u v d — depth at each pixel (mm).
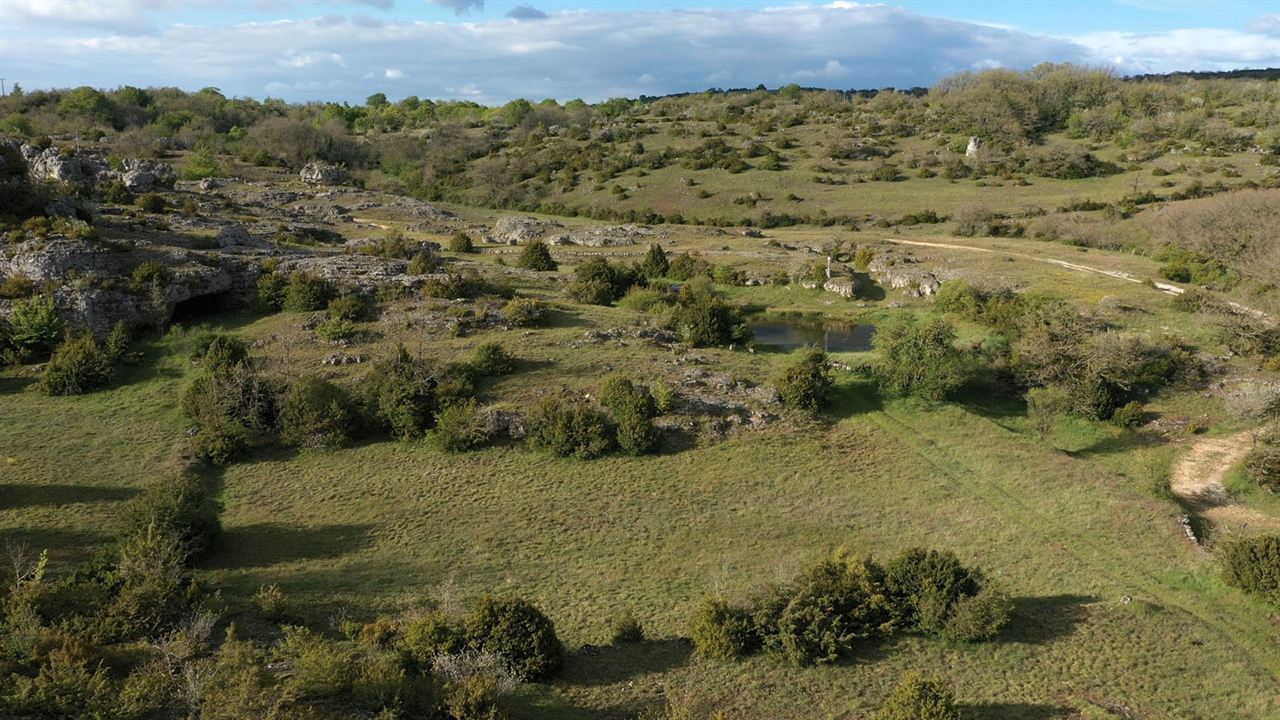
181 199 86938
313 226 86875
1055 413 45438
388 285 55219
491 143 168500
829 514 34938
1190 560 31156
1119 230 89312
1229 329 53156
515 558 31188
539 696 22109
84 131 136250
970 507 35500
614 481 37031
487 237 97000
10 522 30875
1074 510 35062
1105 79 171625
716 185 130750
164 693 18766
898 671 24000
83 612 22406
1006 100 160750
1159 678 23938
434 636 22656
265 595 25484
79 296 46594
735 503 35688
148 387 43469
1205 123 139250
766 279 76000
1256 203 82438
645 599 28422
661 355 49281
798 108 193375
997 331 57000
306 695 19453
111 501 33094
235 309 53656
